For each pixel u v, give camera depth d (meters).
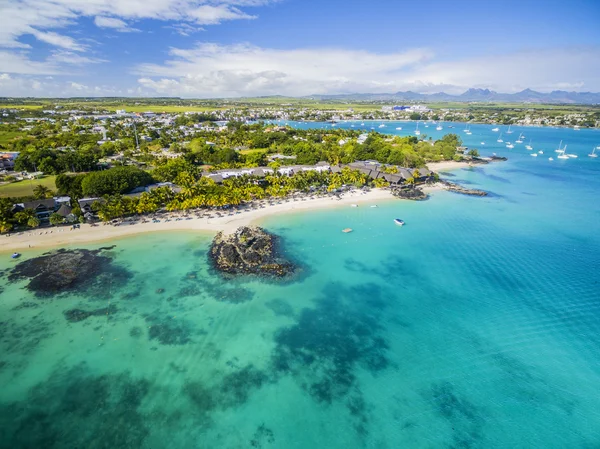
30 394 42.50
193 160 165.88
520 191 139.50
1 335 52.12
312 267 75.12
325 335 54.47
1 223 83.06
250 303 62.06
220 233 89.00
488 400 43.22
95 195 106.94
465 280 70.88
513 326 56.91
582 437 38.66
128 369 46.72
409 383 45.66
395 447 37.38
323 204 116.25
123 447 36.59
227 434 38.38
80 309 58.78
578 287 68.25
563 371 47.84
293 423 39.88
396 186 137.88
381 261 78.44
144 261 75.06
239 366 47.94
